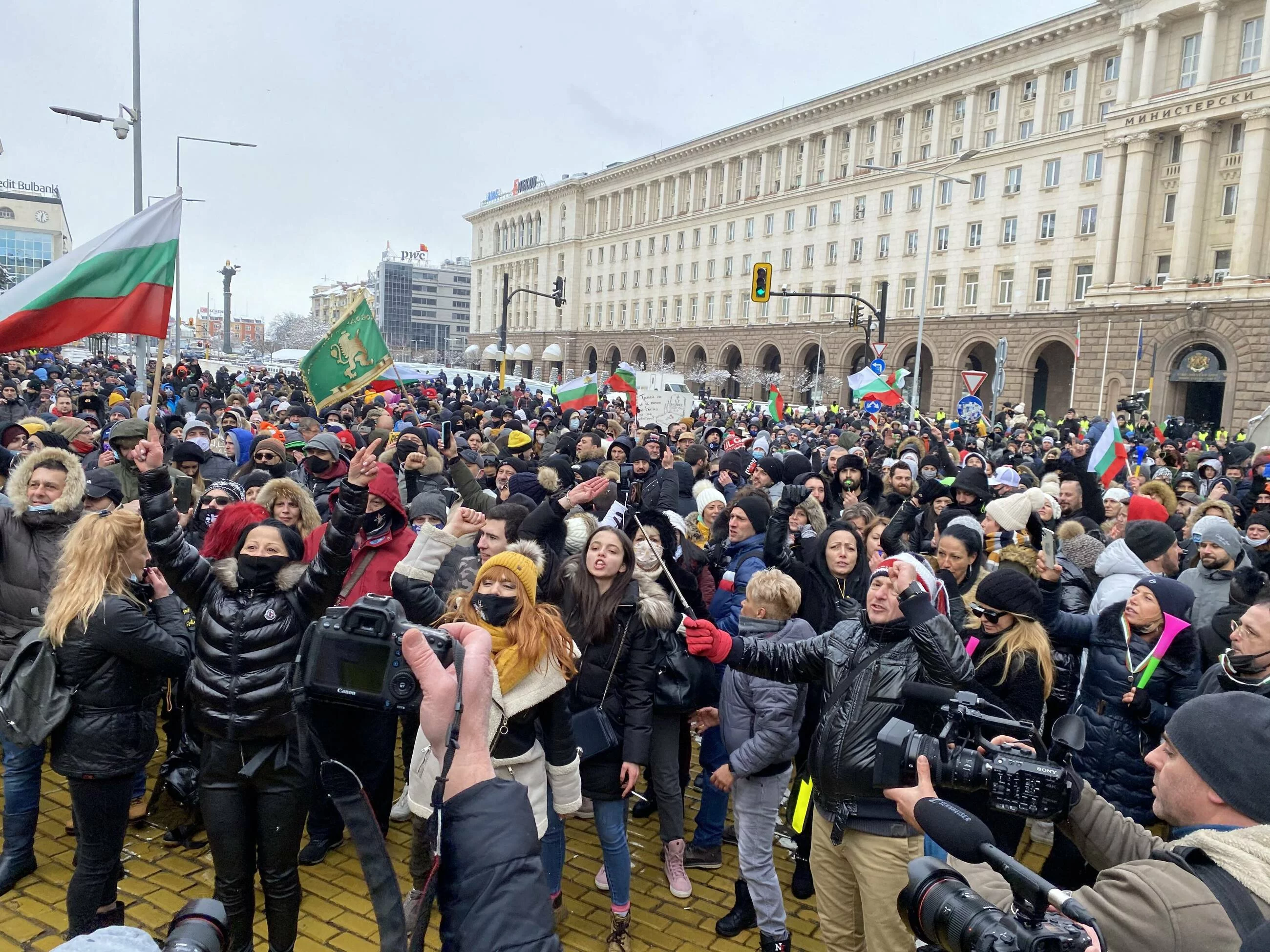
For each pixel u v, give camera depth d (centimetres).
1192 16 3734
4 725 326
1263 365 3441
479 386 3669
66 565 336
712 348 6544
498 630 335
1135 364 3853
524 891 142
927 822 181
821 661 331
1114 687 409
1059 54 4259
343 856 447
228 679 316
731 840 490
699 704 441
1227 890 154
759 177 6184
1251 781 166
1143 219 3888
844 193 5466
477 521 374
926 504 745
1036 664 343
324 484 691
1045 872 406
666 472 798
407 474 717
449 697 153
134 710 334
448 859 145
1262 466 1073
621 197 7669
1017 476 852
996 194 4588
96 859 334
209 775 323
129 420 563
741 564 526
